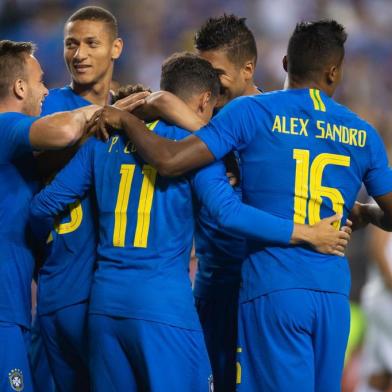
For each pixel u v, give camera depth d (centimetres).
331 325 1689
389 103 5931
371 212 1900
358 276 4288
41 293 1848
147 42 6156
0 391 1741
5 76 1842
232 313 1934
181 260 1717
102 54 1966
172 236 1703
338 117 1730
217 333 1950
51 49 6000
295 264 1678
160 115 1739
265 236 1658
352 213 1939
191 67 1791
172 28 6244
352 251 4325
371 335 2939
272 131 1694
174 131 1727
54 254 1831
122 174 1731
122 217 1717
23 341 1794
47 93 1905
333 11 6381
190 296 1708
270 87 5981
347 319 1717
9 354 1759
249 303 1697
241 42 1952
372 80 6028
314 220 1695
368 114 5581
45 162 1847
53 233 1827
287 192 1692
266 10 6316
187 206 1714
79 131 1716
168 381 1666
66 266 1823
